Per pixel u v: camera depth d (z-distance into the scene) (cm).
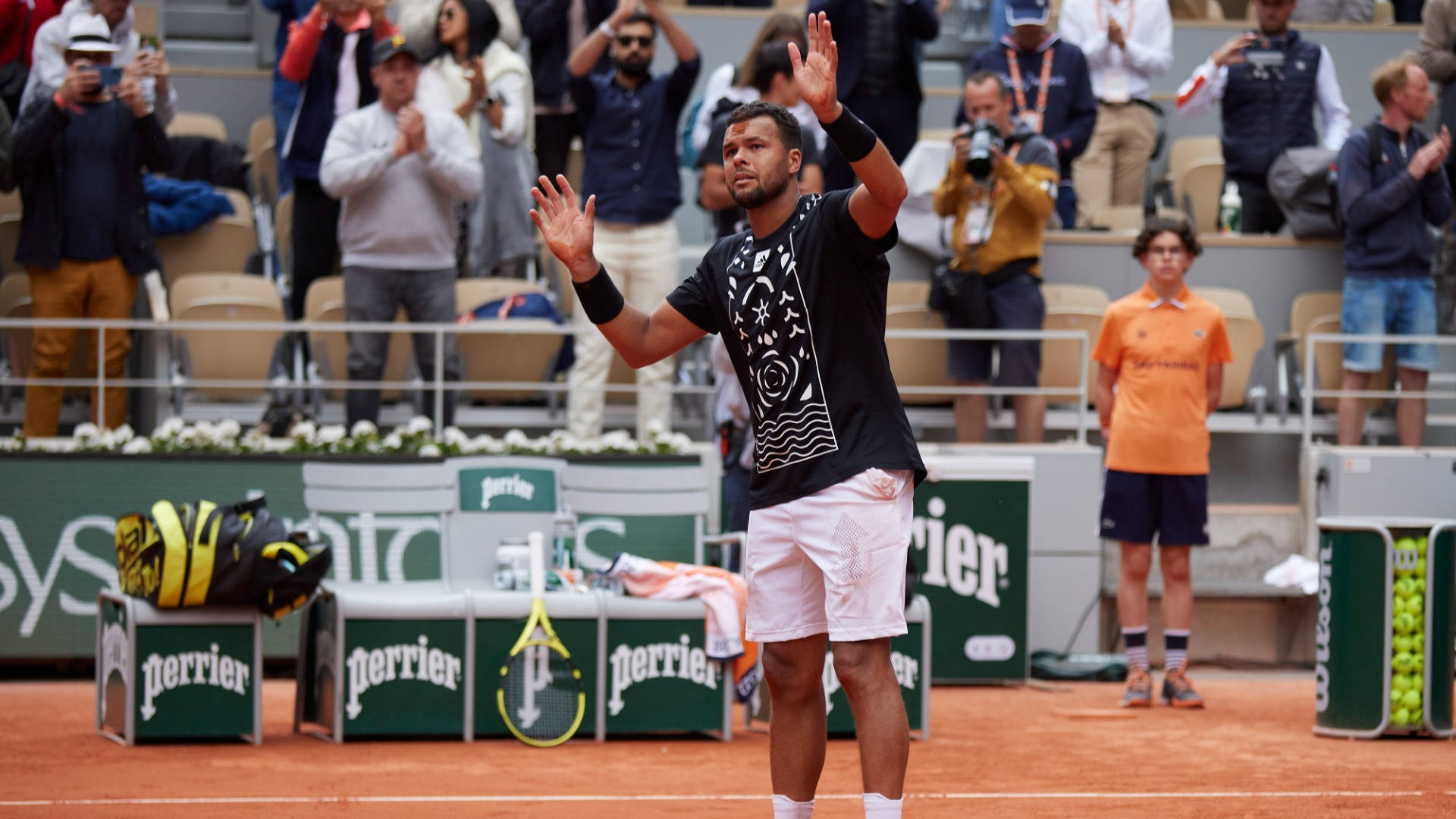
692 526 1925
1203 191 2923
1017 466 2052
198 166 2823
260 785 1306
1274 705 1880
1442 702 1648
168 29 3416
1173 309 1864
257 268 2659
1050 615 2183
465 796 1265
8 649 1948
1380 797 1281
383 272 2144
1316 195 2527
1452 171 2489
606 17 2567
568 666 1605
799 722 977
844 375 934
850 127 877
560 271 2628
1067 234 2498
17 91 2406
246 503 1573
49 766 1390
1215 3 3494
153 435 2055
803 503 941
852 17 2400
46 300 2145
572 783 1341
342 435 2050
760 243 962
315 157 2394
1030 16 2483
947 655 2031
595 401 2238
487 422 2344
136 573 1530
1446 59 2498
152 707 1521
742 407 1850
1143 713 1809
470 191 2156
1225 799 1268
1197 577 2303
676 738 1650
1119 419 1867
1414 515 2242
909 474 948
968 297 2206
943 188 2214
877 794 929
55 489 1970
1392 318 2361
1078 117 2523
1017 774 1395
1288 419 2430
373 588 1655
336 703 1560
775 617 969
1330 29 3256
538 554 1609
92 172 2138
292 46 2366
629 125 2225
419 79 2212
